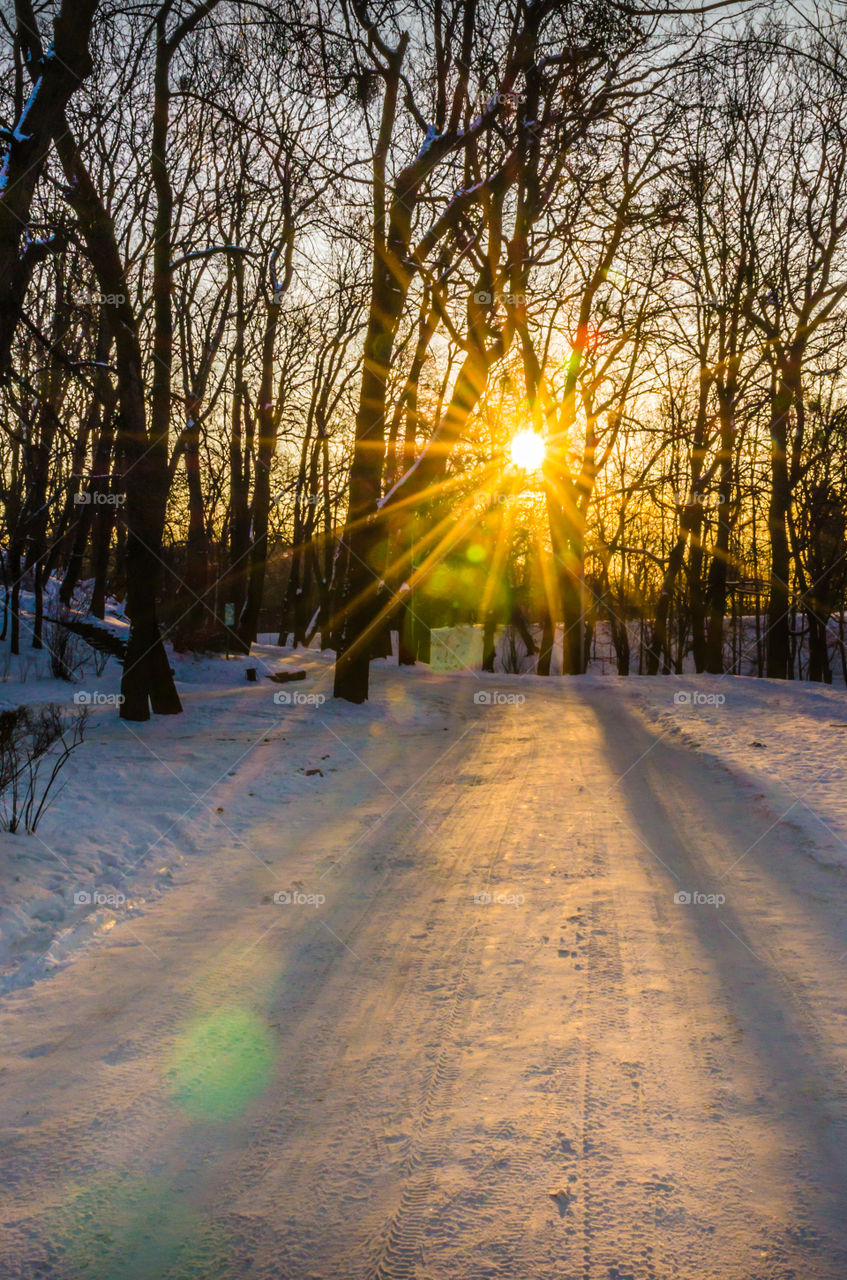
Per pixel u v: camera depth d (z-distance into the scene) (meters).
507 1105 3.60
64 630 24.66
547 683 28.23
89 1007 4.67
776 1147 3.28
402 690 23.55
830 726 15.67
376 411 18.72
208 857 7.68
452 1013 4.52
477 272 19.67
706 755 12.45
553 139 18.59
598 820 8.88
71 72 10.19
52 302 21.62
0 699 18.70
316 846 8.03
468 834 8.40
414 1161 3.24
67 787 9.95
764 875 6.75
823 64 23.23
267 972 5.12
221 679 25.44
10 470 28.06
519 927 5.79
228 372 31.94
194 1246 2.82
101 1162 3.27
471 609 52.41
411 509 21.83
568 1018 4.41
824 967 4.95
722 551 33.75
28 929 5.74
